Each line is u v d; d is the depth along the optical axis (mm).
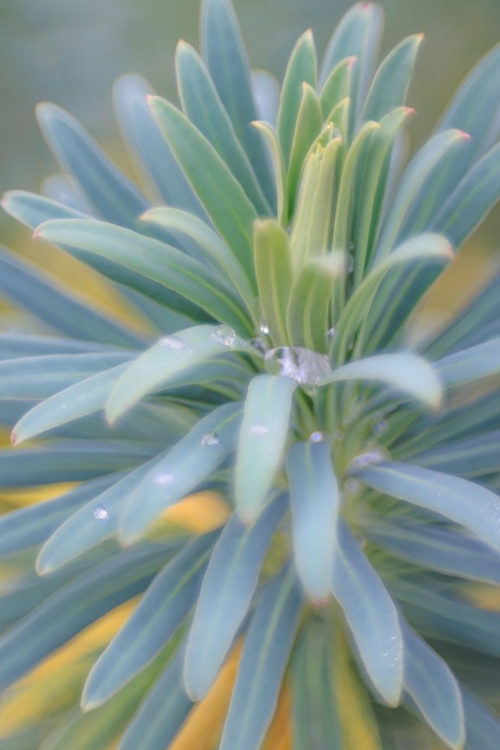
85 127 857
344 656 514
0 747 513
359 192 488
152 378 446
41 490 567
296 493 456
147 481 448
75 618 498
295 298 472
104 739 505
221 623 451
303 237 477
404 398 499
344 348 492
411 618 514
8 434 590
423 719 502
